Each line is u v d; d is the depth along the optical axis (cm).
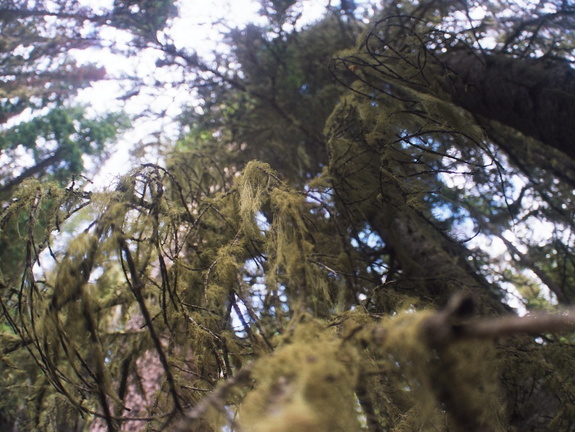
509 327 92
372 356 144
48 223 205
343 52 310
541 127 300
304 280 169
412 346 104
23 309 219
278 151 458
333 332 147
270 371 105
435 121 242
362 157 272
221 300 206
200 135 500
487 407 144
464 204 429
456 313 98
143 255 202
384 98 295
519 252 395
